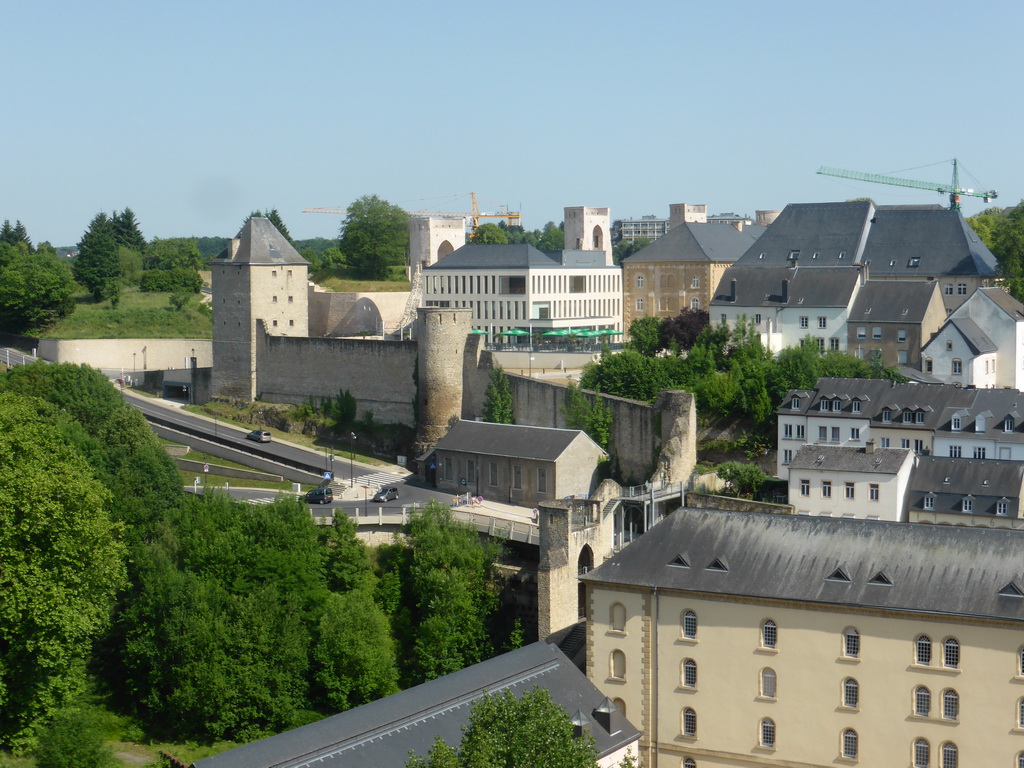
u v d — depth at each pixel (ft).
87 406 503.61
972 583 317.63
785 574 336.90
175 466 482.28
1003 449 457.27
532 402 546.67
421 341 580.30
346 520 430.20
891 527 338.75
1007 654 308.19
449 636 406.62
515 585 424.46
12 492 348.59
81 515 363.35
